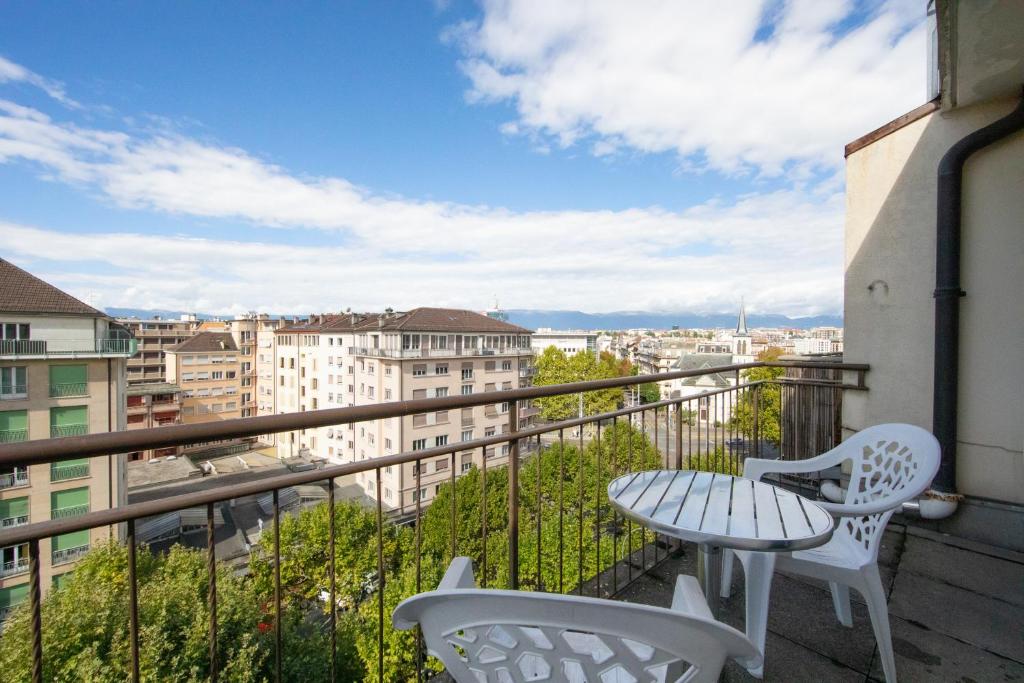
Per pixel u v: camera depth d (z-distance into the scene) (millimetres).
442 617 737
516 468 1714
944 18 2045
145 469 31531
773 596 2121
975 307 2744
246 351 44062
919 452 1685
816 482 3623
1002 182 2662
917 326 3047
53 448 758
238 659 7055
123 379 17656
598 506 2109
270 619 8438
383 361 27031
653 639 666
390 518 15078
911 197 3068
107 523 862
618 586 2189
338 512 14375
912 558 2471
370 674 8234
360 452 28875
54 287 16125
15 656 6230
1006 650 1719
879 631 1522
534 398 1747
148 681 6402
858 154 3369
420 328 27047
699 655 673
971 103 2750
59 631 6457
